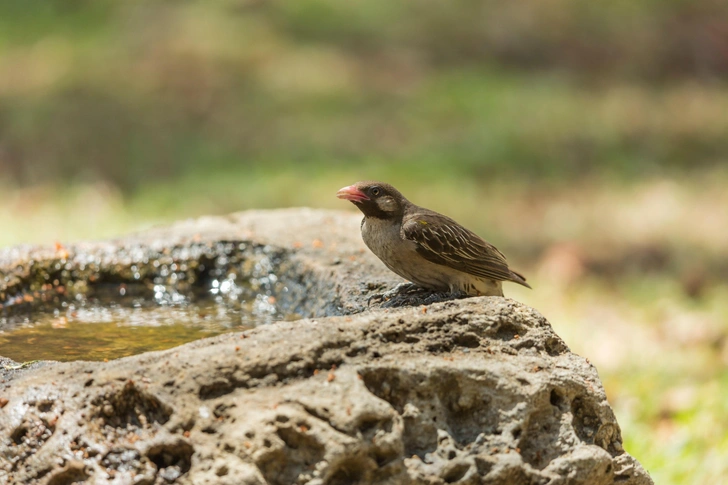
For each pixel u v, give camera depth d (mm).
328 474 4664
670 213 17141
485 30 27250
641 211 17281
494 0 28812
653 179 19219
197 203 16906
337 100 22500
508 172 19188
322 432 4703
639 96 24672
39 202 16625
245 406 4809
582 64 26438
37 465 4723
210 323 7750
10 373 5246
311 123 21234
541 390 5332
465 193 17859
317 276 8000
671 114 23391
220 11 26391
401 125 21375
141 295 8477
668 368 10734
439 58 25844
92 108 21281
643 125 22391
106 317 7902
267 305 8375
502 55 26422
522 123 21766
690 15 28766
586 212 17219
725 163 20312
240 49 24438
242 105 21875
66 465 4676
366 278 7691
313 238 8797
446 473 4984
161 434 4746
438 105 22594
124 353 6762
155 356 5082
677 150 21016
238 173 18594
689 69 26797
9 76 22750
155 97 21875
